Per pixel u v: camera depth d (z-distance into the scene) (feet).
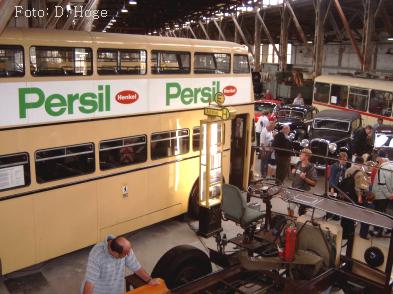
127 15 117.29
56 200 26.27
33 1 50.29
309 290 19.70
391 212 35.76
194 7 93.25
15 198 24.36
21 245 24.98
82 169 27.48
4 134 23.47
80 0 56.39
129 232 32.37
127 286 20.81
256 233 24.56
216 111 30.83
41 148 25.09
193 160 35.27
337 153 53.72
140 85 30.17
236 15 152.35
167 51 31.60
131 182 30.60
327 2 105.09
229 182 42.37
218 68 36.50
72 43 25.79
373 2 86.99
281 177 43.68
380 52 120.16
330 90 75.41
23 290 25.63
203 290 19.84
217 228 33.37
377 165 32.81
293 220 23.48
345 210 22.86
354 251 22.71
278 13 135.95
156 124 31.73
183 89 33.42
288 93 115.55
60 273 27.81
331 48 143.23
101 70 27.66
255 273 22.07
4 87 23.18
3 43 22.90
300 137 62.03
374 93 65.98
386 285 20.40
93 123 27.61
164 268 21.77
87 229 28.27
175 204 34.42
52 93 25.23
